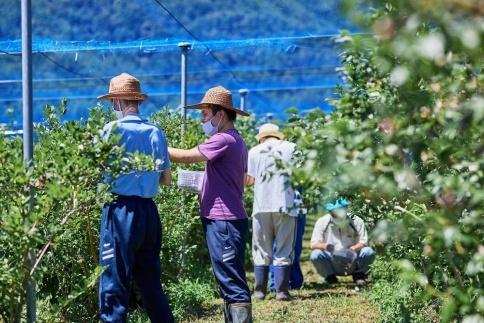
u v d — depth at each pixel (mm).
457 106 9305
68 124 15000
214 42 38500
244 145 20953
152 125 18250
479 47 7977
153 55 41188
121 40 36969
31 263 15172
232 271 20203
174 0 33031
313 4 33219
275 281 28562
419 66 8445
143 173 17531
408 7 7809
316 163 10320
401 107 9727
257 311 26062
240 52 41406
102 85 47062
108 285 17500
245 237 20641
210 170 20484
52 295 20703
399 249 16109
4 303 14953
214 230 20312
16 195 14938
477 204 10250
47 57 39812
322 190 10859
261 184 28578
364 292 29141
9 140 17391
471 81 9281
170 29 36281
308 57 42688
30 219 14367
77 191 15102
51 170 14930
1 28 35094
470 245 10273
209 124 20812
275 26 36281
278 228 28344
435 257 11992
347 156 9883
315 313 25469
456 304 10680
